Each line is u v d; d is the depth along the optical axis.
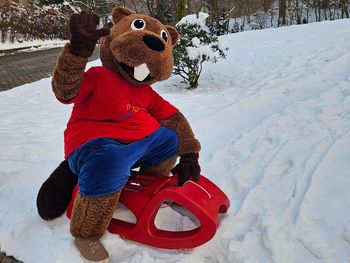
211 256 2.28
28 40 22.03
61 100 2.13
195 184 2.38
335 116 4.27
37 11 24.17
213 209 2.30
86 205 2.13
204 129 4.54
